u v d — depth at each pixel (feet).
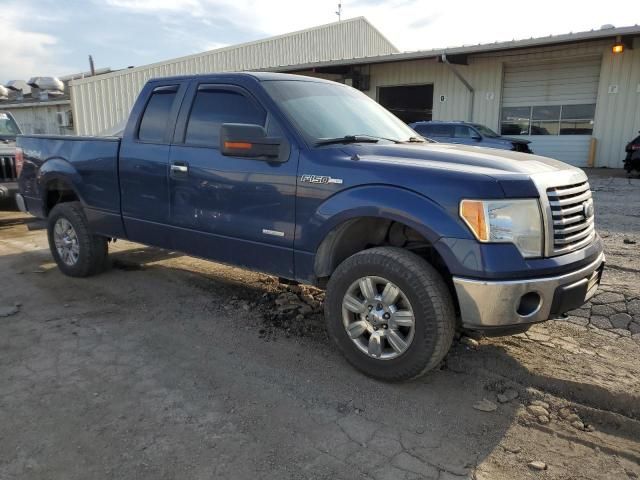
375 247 11.76
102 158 16.60
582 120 58.54
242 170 12.94
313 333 13.85
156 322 14.57
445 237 10.01
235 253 13.53
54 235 18.92
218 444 9.13
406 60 64.69
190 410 10.19
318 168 11.68
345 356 11.82
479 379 11.55
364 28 116.57
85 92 76.43
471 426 9.84
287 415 10.07
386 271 10.79
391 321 10.90
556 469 8.71
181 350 12.83
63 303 16.12
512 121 63.21
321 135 12.62
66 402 10.43
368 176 11.00
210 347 13.01
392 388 11.12
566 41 52.95
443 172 10.34
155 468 8.50
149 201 15.38
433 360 10.52
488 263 9.74
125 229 16.42
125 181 15.96
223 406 10.35
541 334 13.73
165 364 12.09
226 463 8.63
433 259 11.46
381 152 11.91
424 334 10.43
